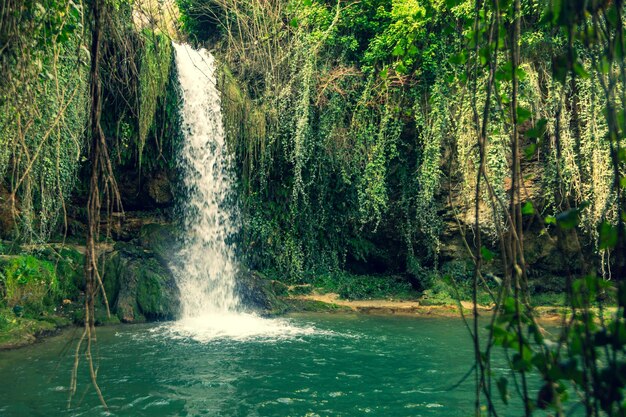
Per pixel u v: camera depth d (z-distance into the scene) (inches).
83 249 437.1
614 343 49.3
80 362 251.4
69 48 242.2
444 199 485.1
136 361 256.8
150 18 331.6
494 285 474.0
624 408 48.4
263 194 528.7
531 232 469.1
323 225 534.9
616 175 52.5
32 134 189.0
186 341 310.3
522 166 403.5
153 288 397.1
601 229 53.6
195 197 484.4
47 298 350.6
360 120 495.2
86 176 460.4
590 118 371.6
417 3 402.6
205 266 468.1
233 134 489.7
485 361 61.6
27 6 119.3
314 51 478.9
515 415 181.3
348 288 500.7
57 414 177.9
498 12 68.2
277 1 488.7
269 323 384.2
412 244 522.9
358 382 225.5
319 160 510.3
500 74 75.0
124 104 432.5
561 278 469.4
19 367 238.2
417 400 200.7
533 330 57.3
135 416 178.7
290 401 198.7
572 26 54.0
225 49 541.3
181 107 472.4
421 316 421.4
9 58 118.5
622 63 52.2
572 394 184.4
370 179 487.2
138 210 501.0
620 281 51.3
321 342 311.3
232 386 217.2
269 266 528.1
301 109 488.7
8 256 335.0
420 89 474.9
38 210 376.5
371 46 473.4
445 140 462.0
